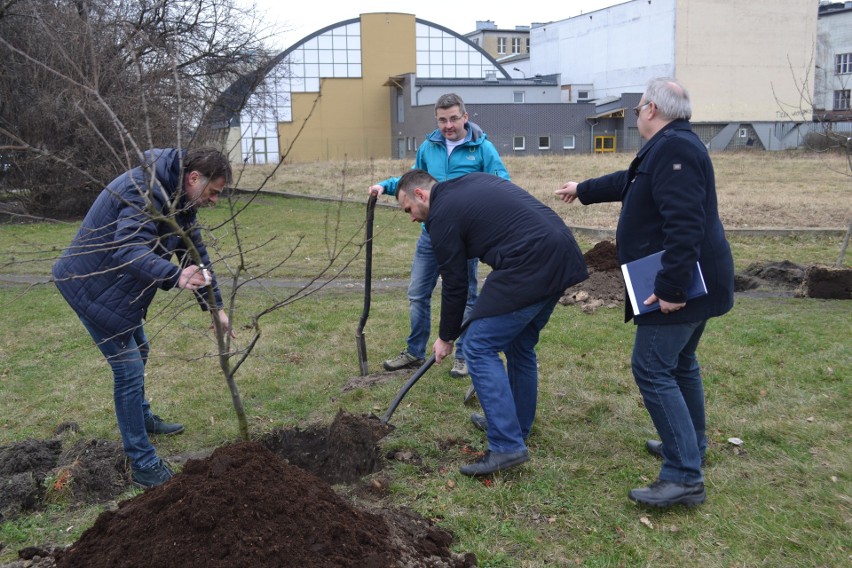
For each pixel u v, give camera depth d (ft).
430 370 17.42
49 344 20.68
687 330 10.73
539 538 10.39
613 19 167.63
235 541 8.55
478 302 11.87
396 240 40.11
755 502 11.21
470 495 11.48
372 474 12.41
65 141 48.55
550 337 20.07
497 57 266.57
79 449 12.85
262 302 25.89
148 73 31.58
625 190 11.26
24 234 43.65
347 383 16.85
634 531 10.49
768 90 159.63
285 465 10.05
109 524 9.30
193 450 13.69
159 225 11.32
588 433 13.85
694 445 11.08
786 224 42.57
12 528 10.63
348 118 164.66
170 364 18.44
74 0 34.22
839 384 15.99
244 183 70.79
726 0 154.30
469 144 16.57
